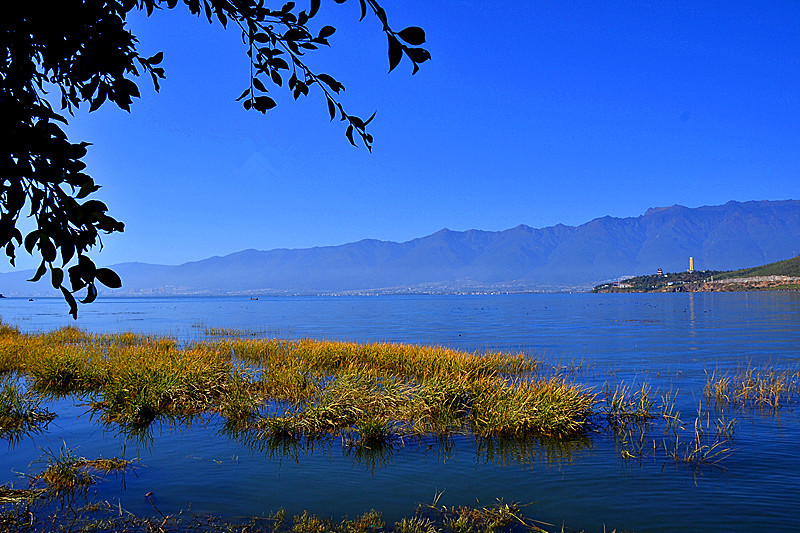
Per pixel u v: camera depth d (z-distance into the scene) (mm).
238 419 12172
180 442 10555
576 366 22984
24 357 20406
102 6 2031
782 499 7859
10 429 11305
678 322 55812
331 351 20688
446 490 8219
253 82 2625
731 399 15242
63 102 2258
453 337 39531
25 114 1842
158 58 2469
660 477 8789
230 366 16891
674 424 12320
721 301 120375
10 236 1793
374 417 11438
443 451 10156
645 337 38812
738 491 8180
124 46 2125
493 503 7723
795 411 13711
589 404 12750
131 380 13766
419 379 17547
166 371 14461
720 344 33125
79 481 8211
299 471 8984
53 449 10047
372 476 8789
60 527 6672
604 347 31828
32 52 2064
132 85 2088
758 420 12727
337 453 9969
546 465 9398
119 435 11023
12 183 1793
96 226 1944
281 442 10617
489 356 22000
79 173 1902
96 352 20031
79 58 2072
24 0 1767
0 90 1842
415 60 2080
